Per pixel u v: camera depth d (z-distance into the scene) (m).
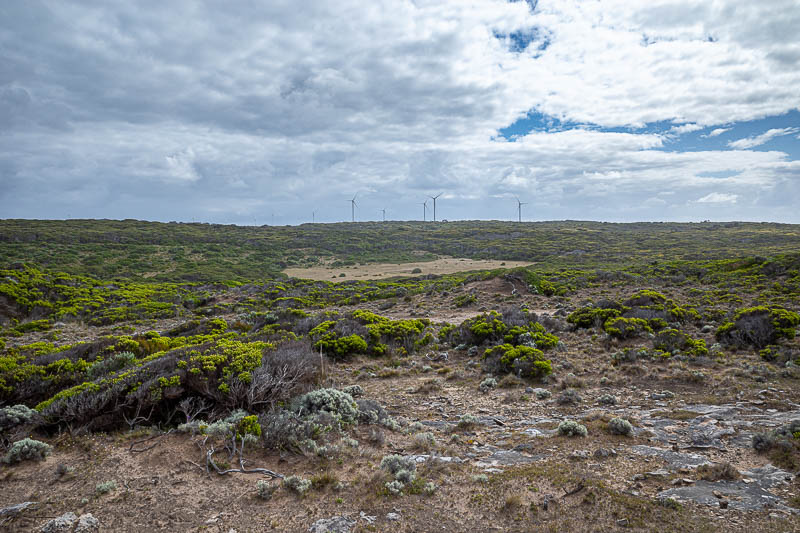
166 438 7.41
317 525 5.03
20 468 6.32
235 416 8.28
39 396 9.65
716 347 15.17
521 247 96.19
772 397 9.70
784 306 22.08
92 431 7.85
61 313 32.38
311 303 37.72
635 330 17.86
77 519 5.05
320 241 105.88
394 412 10.41
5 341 23.47
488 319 20.03
